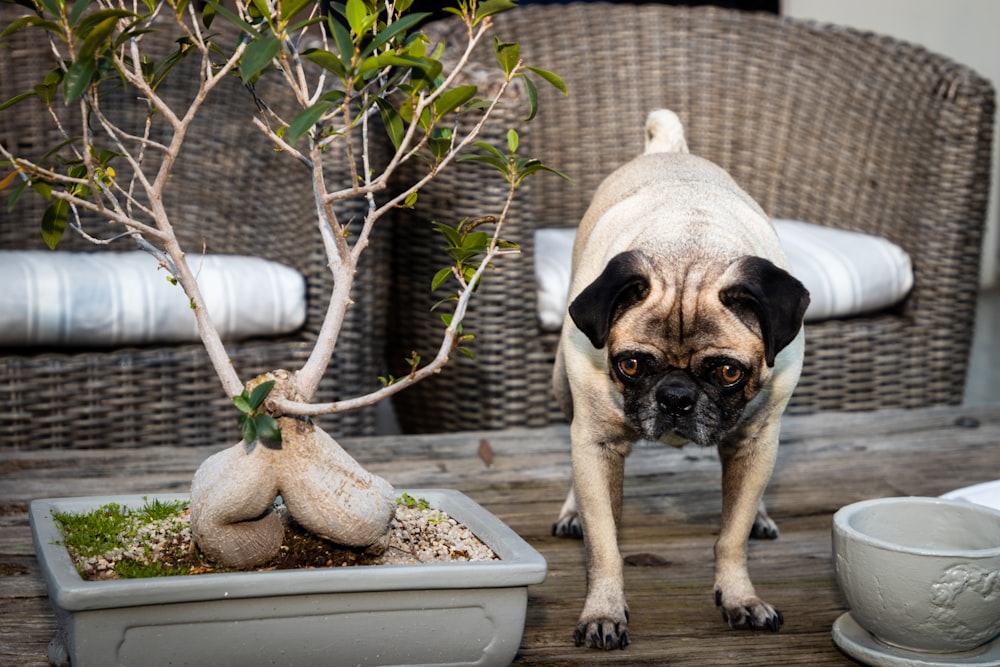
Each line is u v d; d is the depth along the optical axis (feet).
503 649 5.06
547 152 12.78
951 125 11.53
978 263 11.87
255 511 4.90
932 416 10.02
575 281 6.97
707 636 6.05
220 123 11.23
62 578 4.58
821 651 5.86
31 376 9.46
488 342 10.46
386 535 5.17
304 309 10.24
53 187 5.04
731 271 5.88
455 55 10.21
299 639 4.82
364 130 5.09
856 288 11.30
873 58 12.34
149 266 9.99
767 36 13.00
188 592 4.57
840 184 12.56
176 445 9.93
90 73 4.13
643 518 7.87
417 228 10.82
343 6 4.69
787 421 9.82
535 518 7.80
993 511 5.50
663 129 8.51
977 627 5.27
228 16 4.15
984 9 20.65
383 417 15.31
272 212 10.80
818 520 7.86
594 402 6.28
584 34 12.90
